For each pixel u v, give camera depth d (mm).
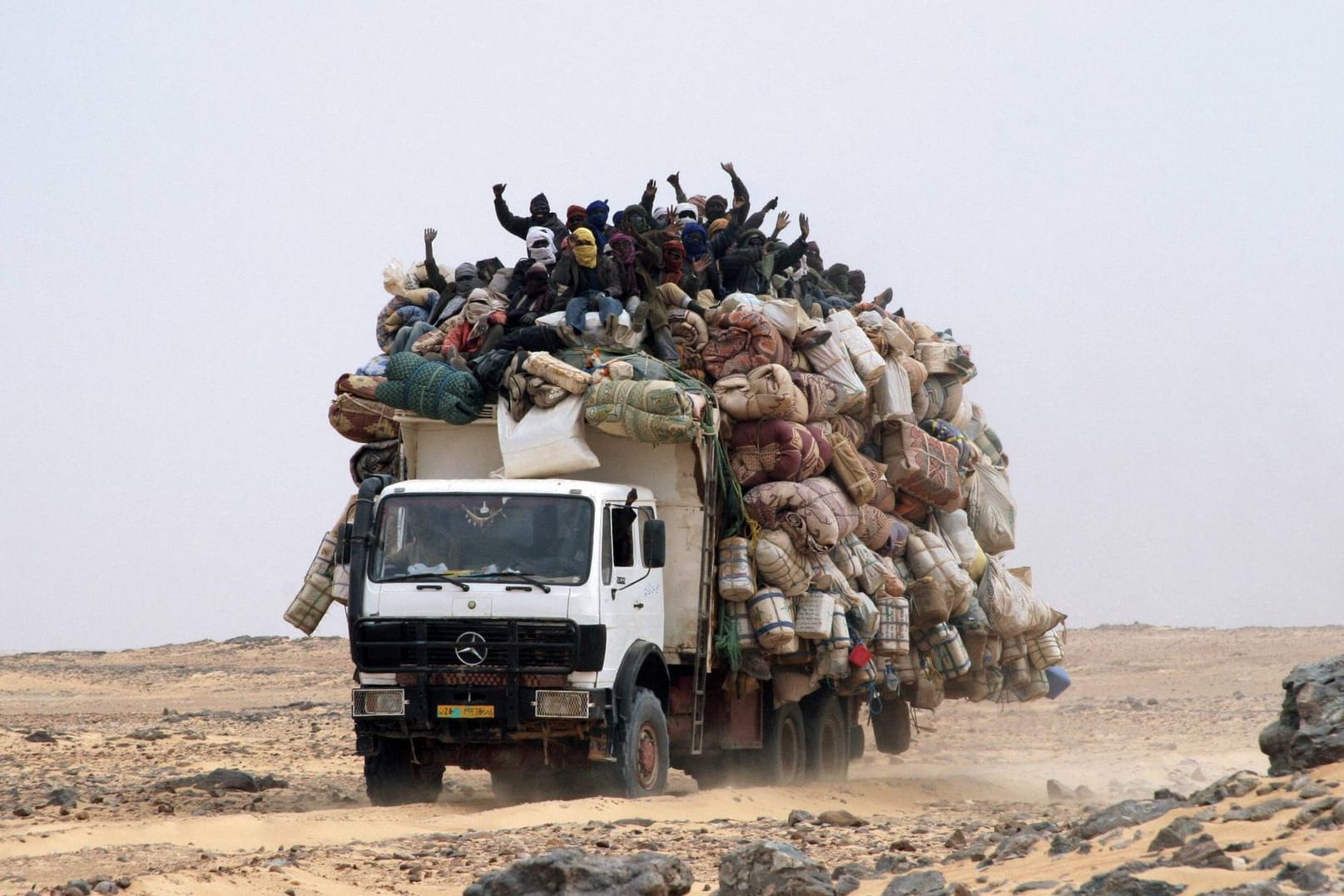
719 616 67188
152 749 93938
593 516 61281
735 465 67562
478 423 67000
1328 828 33250
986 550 84688
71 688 183875
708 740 69062
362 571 61562
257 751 94000
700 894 37812
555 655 59781
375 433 69812
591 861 34469
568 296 69750
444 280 77125
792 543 67125
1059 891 32156
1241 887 28547
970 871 38125
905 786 78125
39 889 40781
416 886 41281
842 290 89188
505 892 34344
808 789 71188
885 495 75812
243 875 41906
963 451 82188
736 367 68062
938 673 79438
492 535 61562
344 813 57938
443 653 60438
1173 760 98000
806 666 71312
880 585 73562
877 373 74188
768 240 79188
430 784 65625
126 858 46062
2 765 82500
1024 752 108312
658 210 81938
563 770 63219
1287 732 40375
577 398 64562
